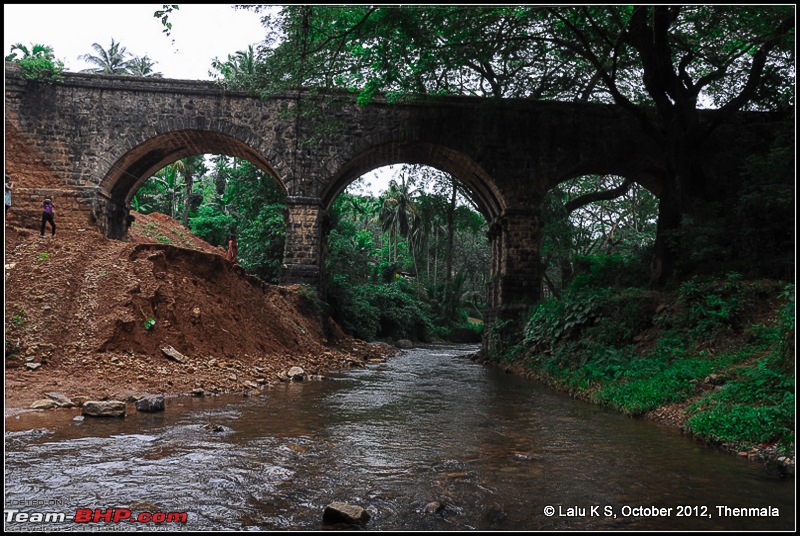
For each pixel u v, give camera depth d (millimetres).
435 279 57938
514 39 17062
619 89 21875
